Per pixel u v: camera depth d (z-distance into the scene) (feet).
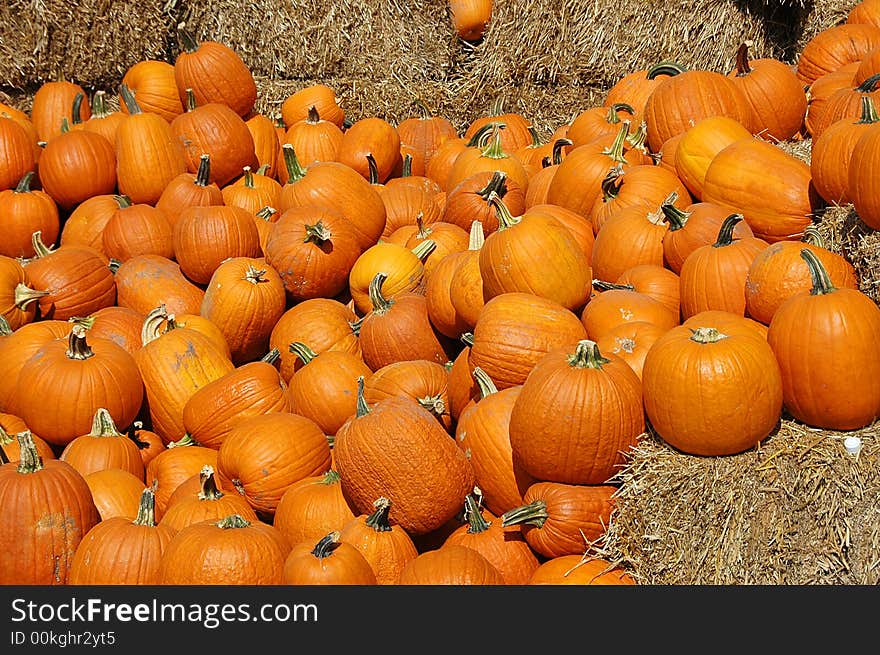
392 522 11.85
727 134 14.10
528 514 11.73
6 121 16.25
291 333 14.12
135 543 11.68
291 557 11.46
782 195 13.38
